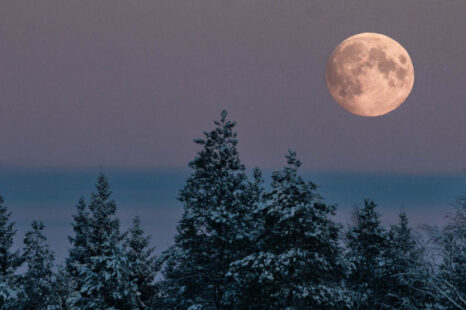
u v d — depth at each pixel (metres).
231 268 144.88
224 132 171.00
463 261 134.38
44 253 180.75
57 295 177.25
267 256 140.75
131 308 172.50
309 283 142.62
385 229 174.00
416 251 137.00
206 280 160.88
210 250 161.38
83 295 175.88
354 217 178.75
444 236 132.50
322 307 144.38
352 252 174.75
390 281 167.50
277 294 138.50
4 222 191.12
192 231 161.62
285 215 141.25
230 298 151.25
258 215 151.62
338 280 158.38
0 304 175.75
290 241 145.88
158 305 169.62
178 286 160.00
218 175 169.00
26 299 176.88
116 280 169.50
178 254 158.50
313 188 149.25
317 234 142.25
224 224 159.00
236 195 163.25
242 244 160.00
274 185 150.00
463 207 131.62
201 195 166.75
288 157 152.00
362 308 170.00
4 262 187.12
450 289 132.75
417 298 160.62
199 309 151.75
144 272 196.88
